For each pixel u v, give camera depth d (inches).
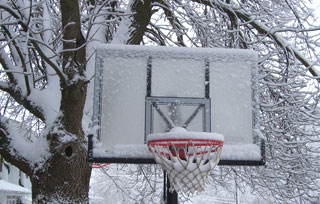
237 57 202.7
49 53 265.3
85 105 261.1
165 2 312.2
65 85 217.6
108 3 302.0
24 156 233.5
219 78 199.8
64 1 214.4
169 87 197.2
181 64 201.3
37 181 226.2
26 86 249.4
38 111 253.9
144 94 195.9
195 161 178.5
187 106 195.8
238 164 188.9
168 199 196.4
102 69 197.3
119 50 201.2
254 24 304.2
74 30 219.8
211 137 169.2
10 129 241.8
